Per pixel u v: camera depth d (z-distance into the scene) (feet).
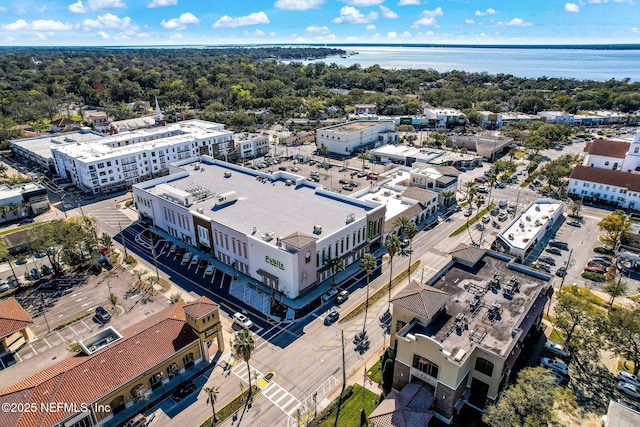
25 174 638.94
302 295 332.39
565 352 262.26
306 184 464.24
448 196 490.90
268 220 381.60
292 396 240.94
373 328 297.33
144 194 458.50
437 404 223.92
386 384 247.70
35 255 399.44
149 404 236.84
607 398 233.76
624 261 377.30
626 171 565.12
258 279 355.36
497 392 220.84
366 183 593.01
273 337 289.94
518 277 287.69
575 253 396.98
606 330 248.32
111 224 473.26
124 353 237.66
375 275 364.79
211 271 369.30
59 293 344.08
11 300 299.99
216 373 259.39
